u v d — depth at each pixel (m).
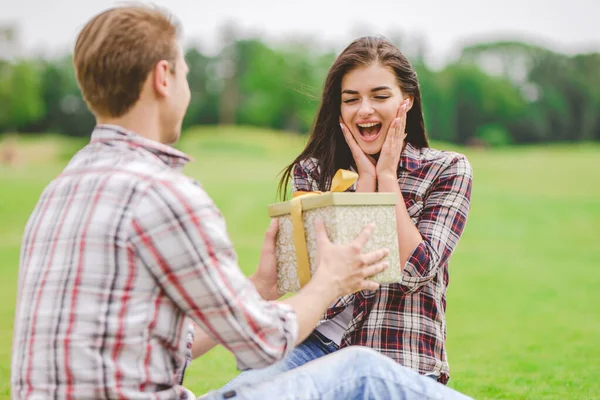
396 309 2.48
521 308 8.55
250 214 21.28
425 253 2.38
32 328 1.69
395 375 1.95
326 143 2.80
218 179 29.50
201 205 1.72
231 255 1.78
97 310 1.64
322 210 2.04
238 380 2.46
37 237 1.76
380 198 2.07
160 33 1.85
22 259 1.80
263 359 1.78
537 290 10.17
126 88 1.81
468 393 4.06
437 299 2.52
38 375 1.67
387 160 2.47
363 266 2.00
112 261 1.66
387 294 2.48
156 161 1.80
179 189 1.71
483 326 7.23
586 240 18.20
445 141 74.12
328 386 1.92
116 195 1.69
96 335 1.64
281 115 74.38
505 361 5.28
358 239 1.99
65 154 51.94
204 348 2.28
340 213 2.00
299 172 2.86
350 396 1.94
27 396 1.67
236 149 49.72
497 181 30.58
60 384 1.65
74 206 1.72
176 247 1.67
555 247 16.66
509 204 23.69
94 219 1.68
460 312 8.25
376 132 2.63
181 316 1.77
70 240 1.69
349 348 2.00
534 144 75.25
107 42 1.80
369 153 2.65
